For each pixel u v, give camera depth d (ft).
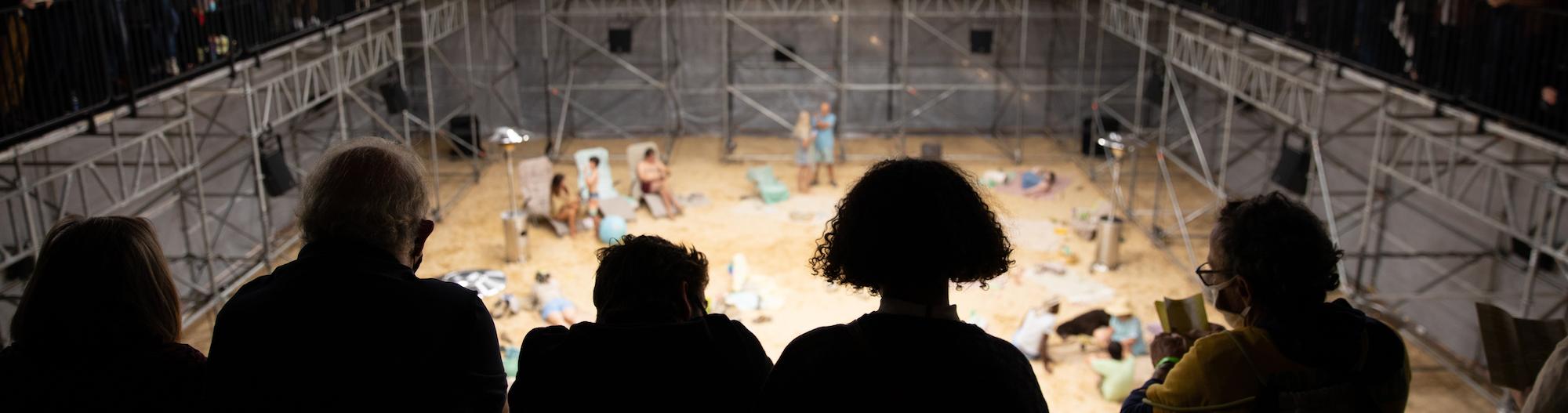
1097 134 66.33
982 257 6.66
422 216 8.52
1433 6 32.99
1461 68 32.01
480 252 50.65
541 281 44.45
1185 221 53.67
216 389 7.93
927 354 6.46
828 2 70.95
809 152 60.23
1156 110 71.87
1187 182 63.62
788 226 54.85
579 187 55.83
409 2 54.13
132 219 8.72
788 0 70.85
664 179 56.59
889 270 6.58
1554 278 34.32
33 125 27.63
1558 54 29.12
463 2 61.31
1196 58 48.91
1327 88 38.34
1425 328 41.88
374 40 55.52
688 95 73.31
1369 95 40.57
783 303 44.73
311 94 52.01
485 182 62.39
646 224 54.95
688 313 10.16
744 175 64.44
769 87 69.31
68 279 8.27
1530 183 35.06
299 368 7.79
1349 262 47.26
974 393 6.41
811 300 45.14
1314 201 50.90
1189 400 8.43
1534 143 28.48
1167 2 51.06
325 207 7.98
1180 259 49.93
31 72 28.94
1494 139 34.12
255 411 7.84
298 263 8.05
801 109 73.67
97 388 8.38
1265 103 42.63
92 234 8.38
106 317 8.34
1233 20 43.55
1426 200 41.65
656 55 71.82
